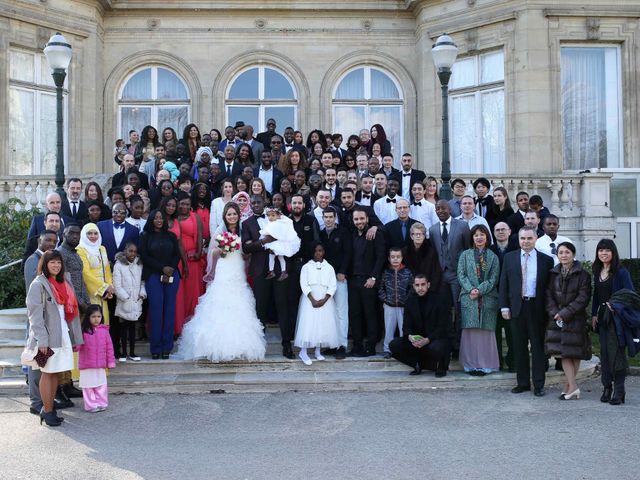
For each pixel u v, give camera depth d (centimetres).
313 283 852
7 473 534
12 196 1324
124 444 605
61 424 672
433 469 534
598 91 1608
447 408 719
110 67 1752
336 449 584
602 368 748
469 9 1631
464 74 1677
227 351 818
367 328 886
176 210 895
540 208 1005
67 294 680
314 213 931
